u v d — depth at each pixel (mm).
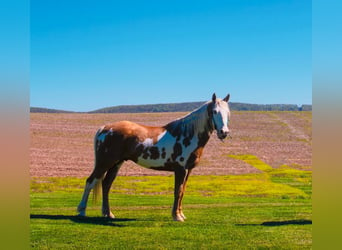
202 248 7645
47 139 24109
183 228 9039
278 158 24234
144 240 8062
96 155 9914
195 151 9727
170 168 9828
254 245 7969
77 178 17812
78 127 28266
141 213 10891
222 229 9047
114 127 9883
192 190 16844
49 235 8359
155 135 9812
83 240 7949
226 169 21578
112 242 7895
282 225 9719
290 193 16328
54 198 13750
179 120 9977
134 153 9734
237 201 14164
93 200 9922
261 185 18141
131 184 17406
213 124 9469
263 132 30891
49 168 18609
